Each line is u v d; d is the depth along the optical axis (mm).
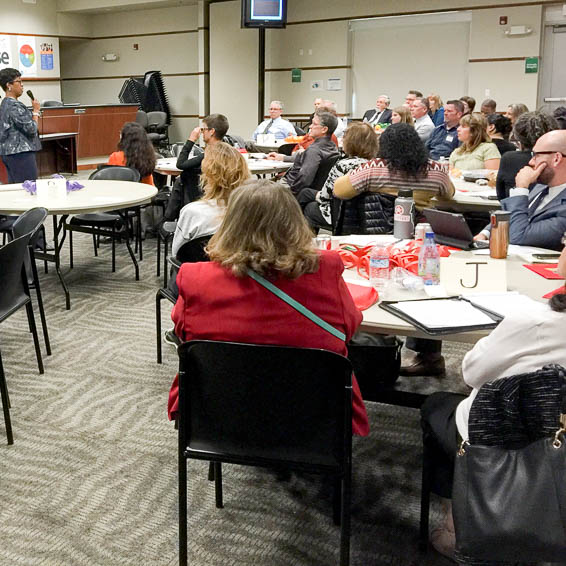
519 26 9883
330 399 1688
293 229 1709
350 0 11312
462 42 10539
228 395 1729
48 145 11273
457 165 5555
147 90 13578
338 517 2217
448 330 1929
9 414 2771
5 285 2775
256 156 6797
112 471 2527
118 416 2957
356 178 3744
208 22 12977
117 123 12414
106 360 3557
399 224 2947
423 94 11055
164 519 2246
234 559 2047
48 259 4418
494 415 1501
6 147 7016
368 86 11555
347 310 1770
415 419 2951
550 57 9938
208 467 2545
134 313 4305
